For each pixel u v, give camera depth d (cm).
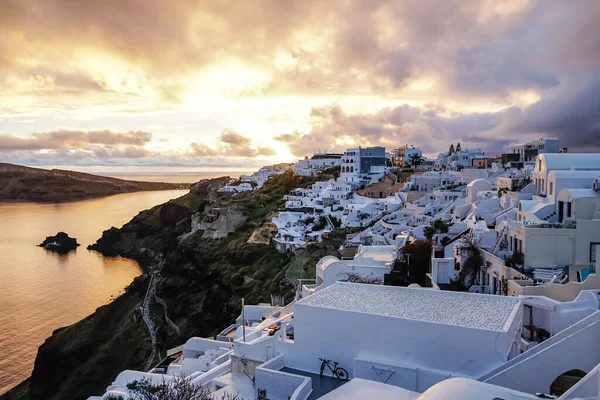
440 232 5425
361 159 15638
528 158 11844
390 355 2452
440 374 2284
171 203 19300
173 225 18850
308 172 18150
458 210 6888
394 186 12250
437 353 2341
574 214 4228
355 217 10562
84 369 8212
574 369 2205
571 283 3095
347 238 8938
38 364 8362
